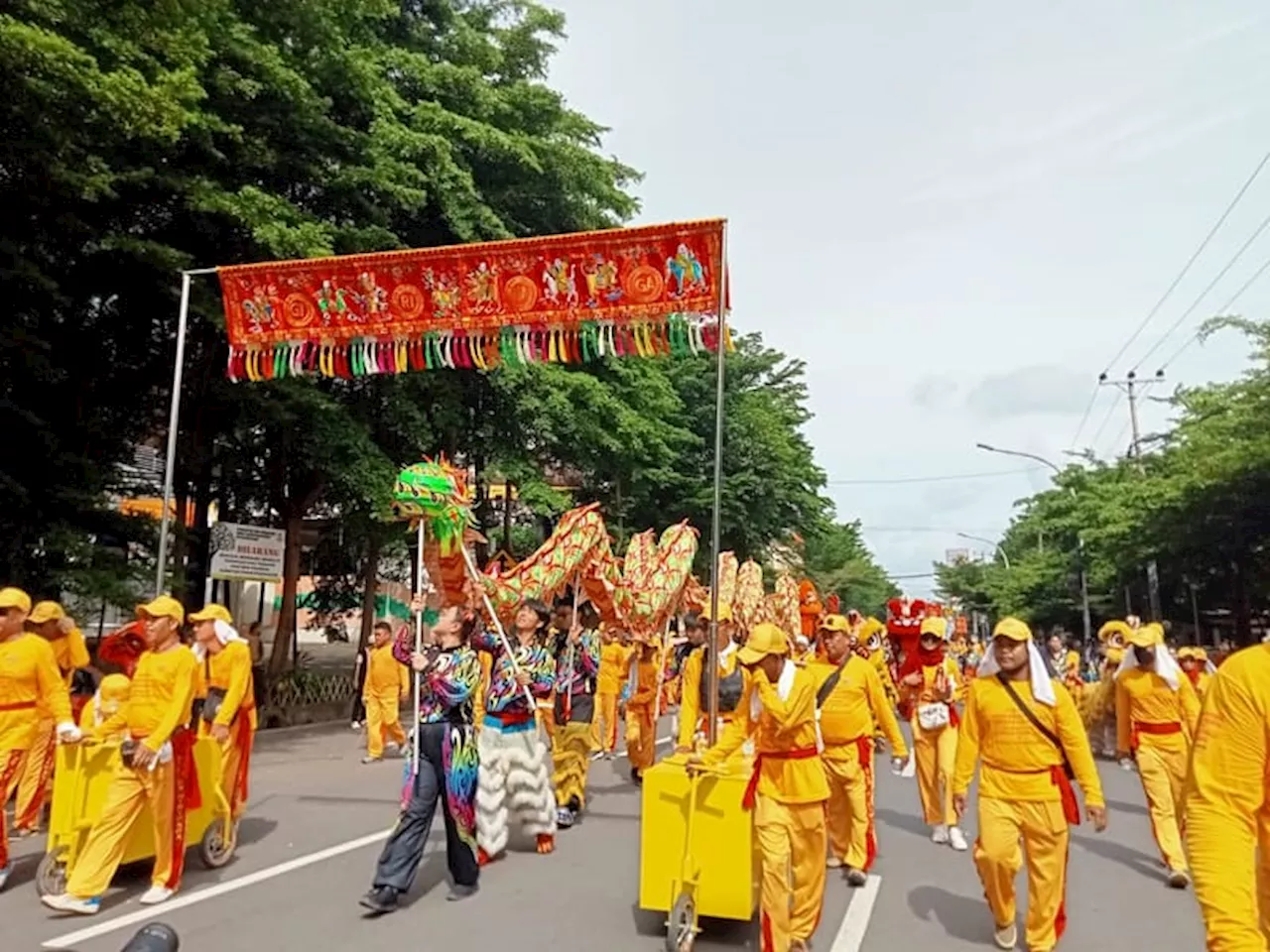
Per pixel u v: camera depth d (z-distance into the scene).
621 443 21.64
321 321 9.25
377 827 8.93
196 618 7.84
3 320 12.57
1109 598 39.75
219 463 18.14
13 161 10.96
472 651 6.98
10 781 6.96
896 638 9.61
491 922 6.23
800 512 31.14
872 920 6.52
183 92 10.37
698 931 5.93
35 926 6.05
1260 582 25.70
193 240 14.16
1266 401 21.06
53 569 12.59
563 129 20.19
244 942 5.79
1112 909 7.02
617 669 14.49
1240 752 2.64
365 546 20.94
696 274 8.10
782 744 5.56
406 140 15.93
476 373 18.89
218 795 7.51
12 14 9.53
